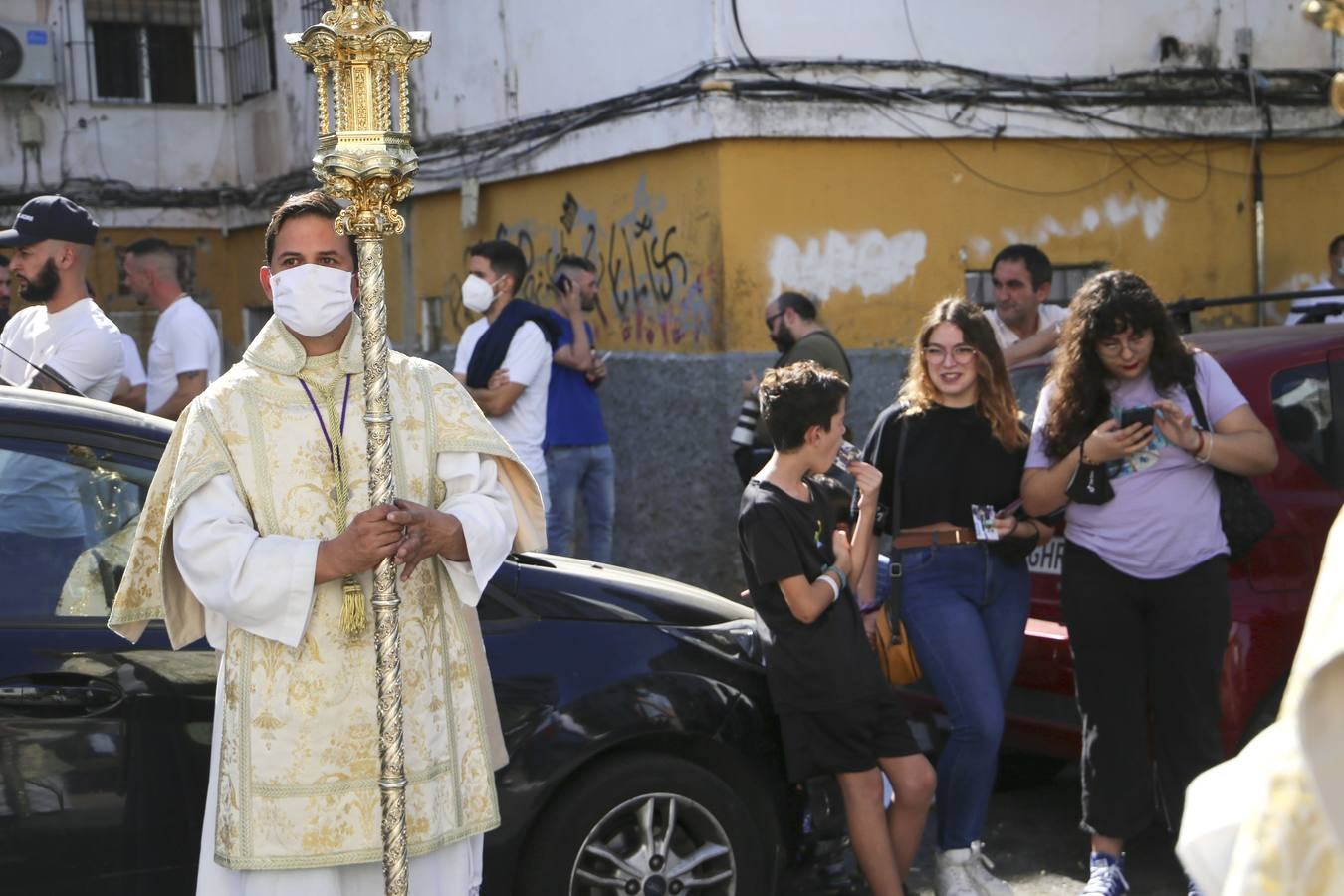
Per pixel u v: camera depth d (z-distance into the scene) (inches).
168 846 133.7
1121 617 166.1
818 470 163.0
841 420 162.7
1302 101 381.1
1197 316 379.2
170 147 621.9
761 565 156.9
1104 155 368.2
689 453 346.0
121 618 111.4
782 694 158.1
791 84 333.7
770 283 338.0
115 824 132.3
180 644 112.3
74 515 138.3
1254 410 186.5
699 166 341.7
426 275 495.2
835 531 162.7
